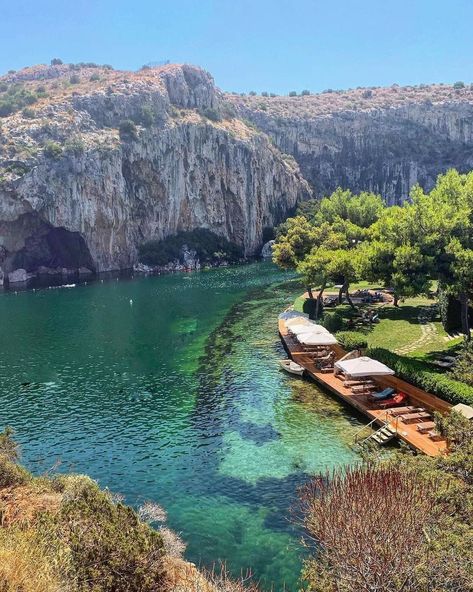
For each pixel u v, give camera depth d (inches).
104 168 5068.9
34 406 1567.4
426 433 1159.6
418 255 1528.1
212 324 2568.9
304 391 1578.5
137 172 5457.7
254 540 874.1
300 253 2783.0
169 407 1514.5
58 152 4803.2
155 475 1116.5
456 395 1187.9
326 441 1224.8
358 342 1724.9
